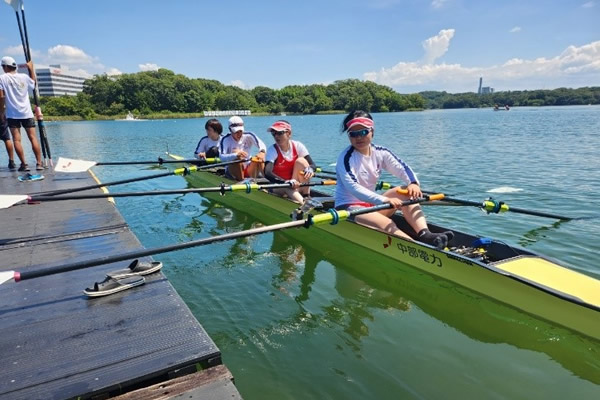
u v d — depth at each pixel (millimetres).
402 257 6117
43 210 7664
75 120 88375
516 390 3537
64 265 3996
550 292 4402
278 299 5297
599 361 3965
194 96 106438
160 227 8539
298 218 6395
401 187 6555
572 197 9906
